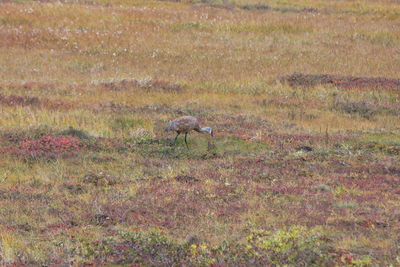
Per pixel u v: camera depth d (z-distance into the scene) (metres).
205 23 103.62
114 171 39.88
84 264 23.77
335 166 41.56
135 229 28.34
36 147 44.41
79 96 63.50
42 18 100.88
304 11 120.50
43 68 76.75
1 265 23.47
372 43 95.31
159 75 74.81
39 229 28.55
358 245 25.80
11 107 56.00
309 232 26.59
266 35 98.25
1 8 104.56
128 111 57.69
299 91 67.50
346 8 122.31
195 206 31.86
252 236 26.16
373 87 68.12
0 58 80.44
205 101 63.06
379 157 44.28
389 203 32.69
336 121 56.66
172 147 46.06
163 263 23.64
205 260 23.47
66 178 38.34
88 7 111.31
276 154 44.78
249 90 68.38
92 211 30.98
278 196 34.12
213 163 42.03
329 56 85.88
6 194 34.12
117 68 78.00
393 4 125.50
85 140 46.78
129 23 102.12
